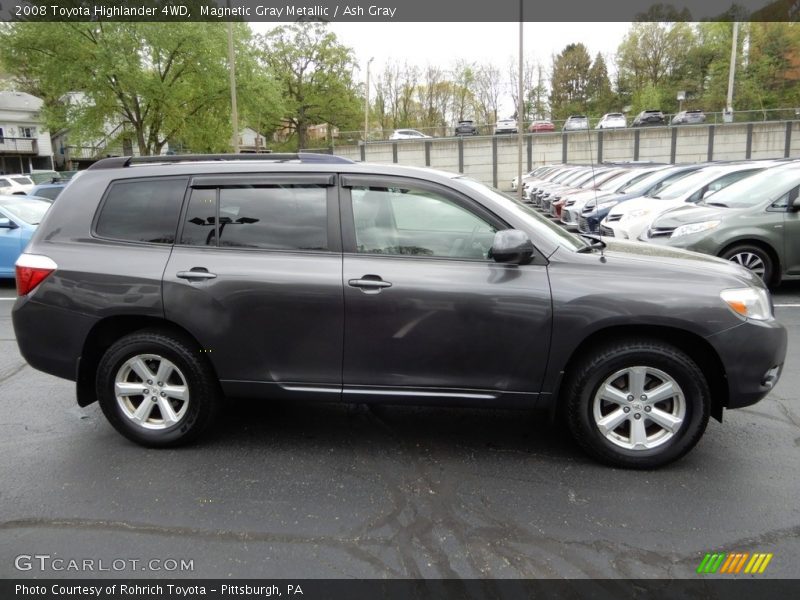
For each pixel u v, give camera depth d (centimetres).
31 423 422
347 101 5344
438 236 352
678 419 339
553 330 334
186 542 283
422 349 345
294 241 357
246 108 3228
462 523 297
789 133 3869
